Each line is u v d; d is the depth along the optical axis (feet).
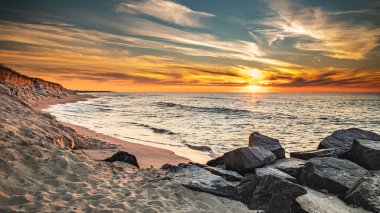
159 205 19.57
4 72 133.90
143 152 44.39
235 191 22.82
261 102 319.68
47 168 21.85
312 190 24.63
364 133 34.94
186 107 189.57
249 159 28.17
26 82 177.37
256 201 21.39
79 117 99.19
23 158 21.98
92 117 104.17
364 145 28.14
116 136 63.10
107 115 118.01
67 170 22.38
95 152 36.04
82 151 35.70
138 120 103.76
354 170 25.89
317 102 330.54
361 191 21.83
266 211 20.63
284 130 91.56
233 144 60.85
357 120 128.06
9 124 28.04
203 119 115.55
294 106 242.99
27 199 17.43
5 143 22.76
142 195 20.94
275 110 189.06
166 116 124.98
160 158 41.19
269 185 21.66
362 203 21.48
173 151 48.96
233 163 28.99
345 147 32.12
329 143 33.60
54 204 17.33
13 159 21.21
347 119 131.95
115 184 22.39
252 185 22.89
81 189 20.21
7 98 41.34
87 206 17.79
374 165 26.86
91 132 62.64
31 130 28.27
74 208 17.25
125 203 19.01
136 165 30.78
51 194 18.74
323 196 23.45
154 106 198.70
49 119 39.93
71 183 20.67
